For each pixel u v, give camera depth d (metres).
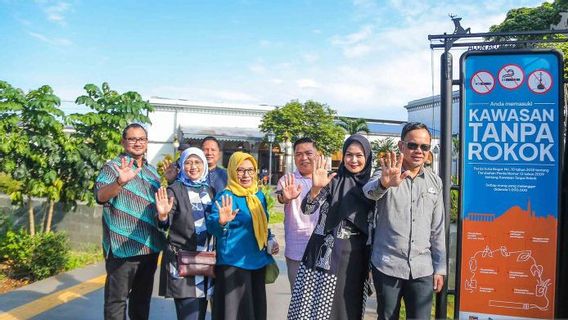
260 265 3.53
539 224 3.66
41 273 5.85
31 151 6.37
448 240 3.70
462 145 3.77
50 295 5.06
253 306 3.52
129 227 3.67
